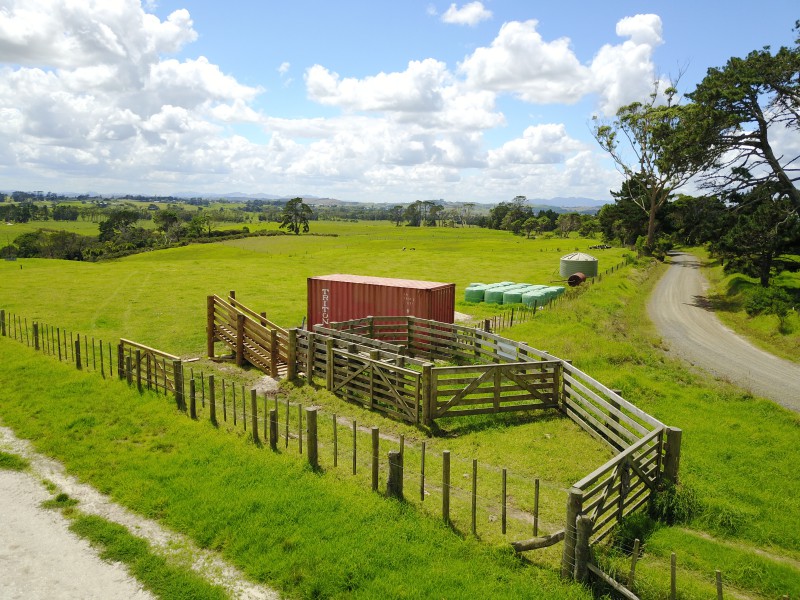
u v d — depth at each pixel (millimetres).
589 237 142250
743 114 44844
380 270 62406
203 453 13320
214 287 46094
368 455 13578
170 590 8750
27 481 12242
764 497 12242
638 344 29547
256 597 8609
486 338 21391
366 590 8539
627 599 8344
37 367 20281
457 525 10422
